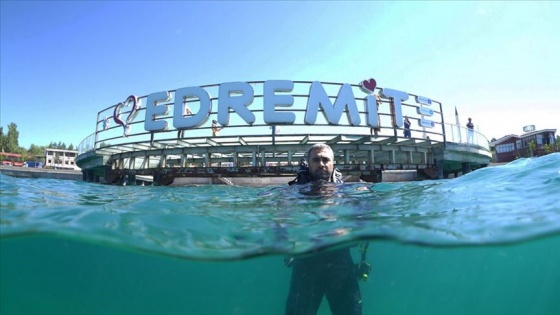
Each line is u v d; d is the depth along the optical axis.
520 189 1.75
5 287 2.23
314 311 1.40
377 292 2.48
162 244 1.13
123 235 1.15
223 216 1.44
